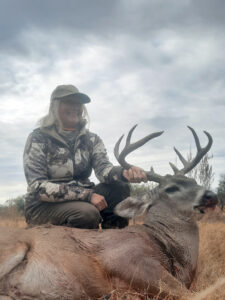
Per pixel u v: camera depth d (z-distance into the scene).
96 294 1.07
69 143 1.52
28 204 1.44
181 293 1.04
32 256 1.05
